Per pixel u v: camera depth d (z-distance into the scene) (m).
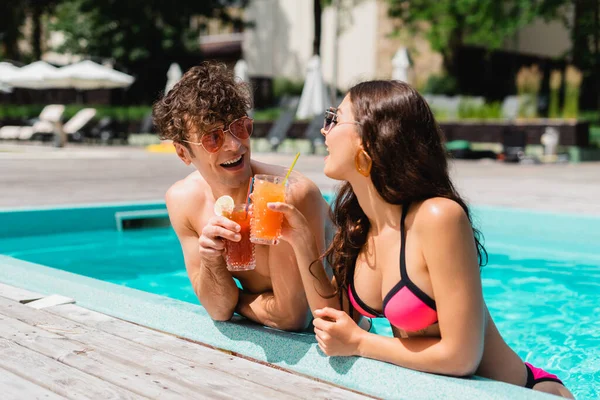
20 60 30.83
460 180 9.88
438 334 1.81
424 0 22.33
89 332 2.24
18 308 2.54
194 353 2.05
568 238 5.71
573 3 22.42
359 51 24.00
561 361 3.01
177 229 2.28
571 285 4.39
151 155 15.23
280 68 26.30
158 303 2.53
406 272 1.71
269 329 2.23
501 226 6.17
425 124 1.72
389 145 1.69
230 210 1.93
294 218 1.87
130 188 8.23
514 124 16.64
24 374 1.83
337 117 1.82
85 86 19.80
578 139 16.05
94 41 27.53
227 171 1.98
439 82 21.83
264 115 20.22
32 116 24.34
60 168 11.15
